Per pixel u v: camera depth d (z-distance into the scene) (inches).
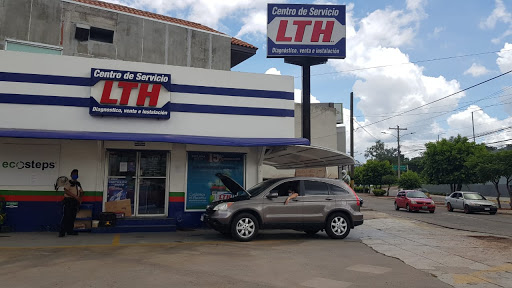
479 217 879.7
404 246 407.2
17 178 455.5
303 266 301.4
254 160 535.2
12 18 604.1
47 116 450.3
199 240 420.5
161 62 705.0
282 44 614.2
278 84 535.2
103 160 483.2
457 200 1039.6
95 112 455.8
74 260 308.5
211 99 505.7
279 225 422.0
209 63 745.6
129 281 247.1
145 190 502.3
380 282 259.1
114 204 477.1
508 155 1116.5
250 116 519.2
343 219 444.8
